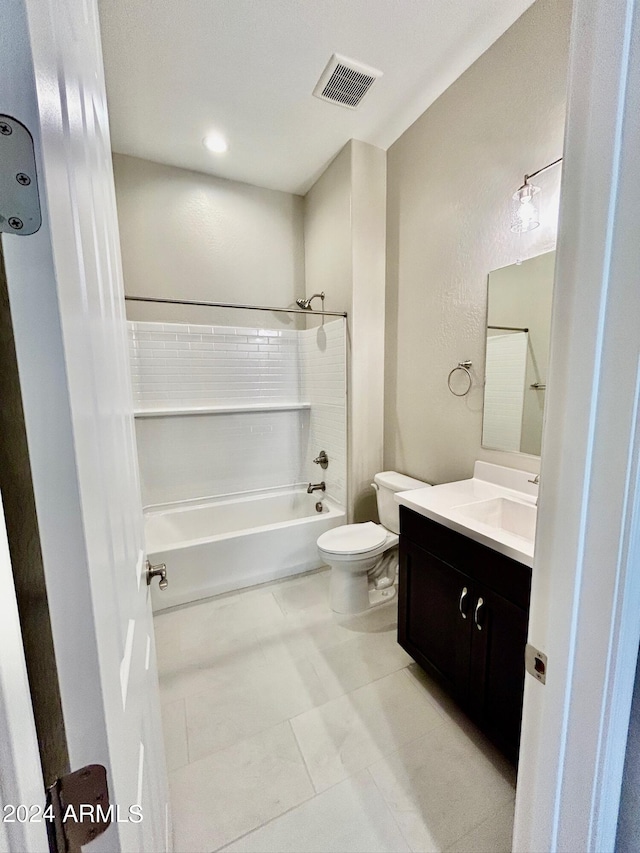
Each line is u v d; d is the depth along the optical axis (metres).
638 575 0.48
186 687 1.54
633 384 0.44
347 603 2.01
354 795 1.13
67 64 0.41
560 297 0.51
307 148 2.34
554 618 0.55
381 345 2.51
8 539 0.31
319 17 1.47
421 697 1.48
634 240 0.43
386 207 2.39
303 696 1.49
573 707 0.54
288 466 3.10
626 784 0.58
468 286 1.83
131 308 2.49
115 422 0.61
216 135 2.20
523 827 0.65
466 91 1.75
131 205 2.43
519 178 1.54
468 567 1.26
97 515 0.40
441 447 2.07
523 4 1.43
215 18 1.47
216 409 2.70
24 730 0.29
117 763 0.41
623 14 0.41
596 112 0.44
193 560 2.13
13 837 0.26
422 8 1.45
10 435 0.31
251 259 2.82
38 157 0.31
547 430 0.55
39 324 0.31
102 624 0.39
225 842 1.02
